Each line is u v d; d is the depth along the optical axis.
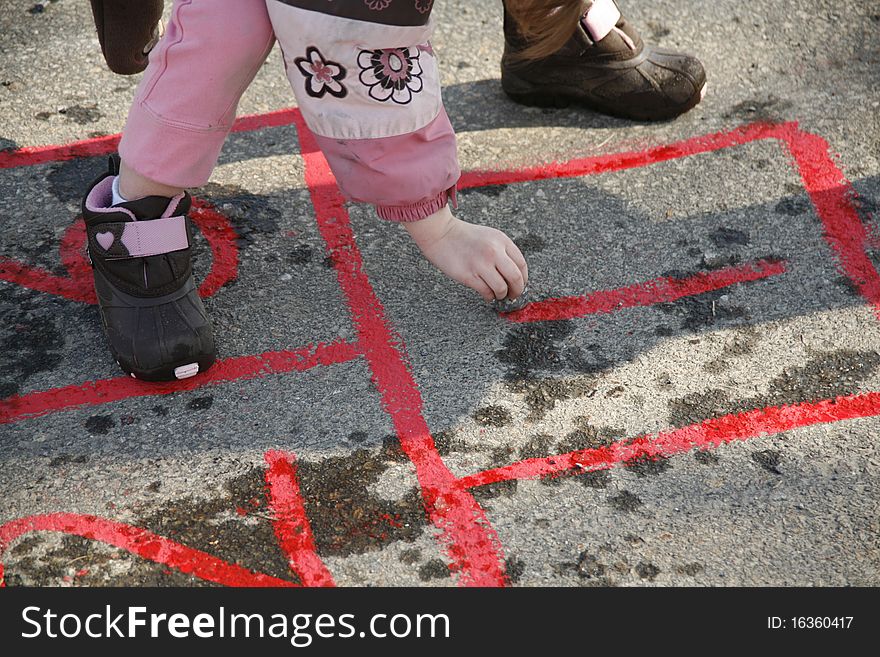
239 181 2.29
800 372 1.83
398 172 1.58
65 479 1.61
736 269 2.06
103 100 2.54
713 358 1.86
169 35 1.47
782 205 2.23
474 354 1.87
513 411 1.76
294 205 2.22
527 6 1.54
